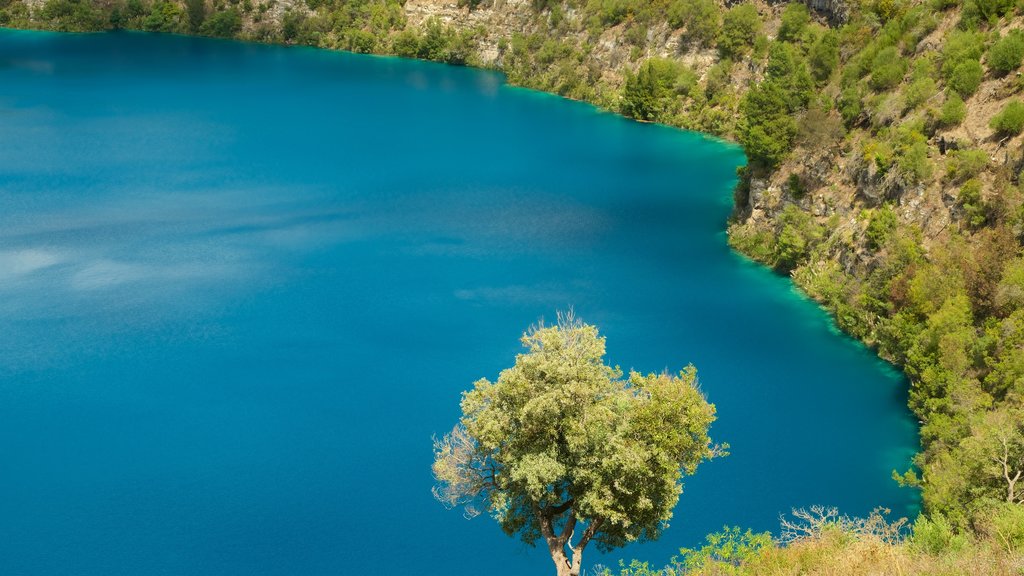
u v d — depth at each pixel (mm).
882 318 96188
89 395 89812
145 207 140625
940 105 107188
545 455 47812
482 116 197250
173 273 117375
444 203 144625
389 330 102938
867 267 102312
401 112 199625
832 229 112188
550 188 152000
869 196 108062
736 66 185000
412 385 91750
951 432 74000
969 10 115000
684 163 165625
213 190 149125
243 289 113125
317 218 137625
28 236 128500
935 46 118562
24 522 72188
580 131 186125
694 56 193500
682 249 126188
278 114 196375
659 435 47906
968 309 84250
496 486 51188
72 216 136375
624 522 48250
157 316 105875
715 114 182750
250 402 88625
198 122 188625
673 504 49844
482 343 99938
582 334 50000
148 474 77875
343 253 124312
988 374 78938
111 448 81438
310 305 108938
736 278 116625
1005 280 83438
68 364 95438
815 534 49031
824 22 165125
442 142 178250
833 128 118625
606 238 130125
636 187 152500
